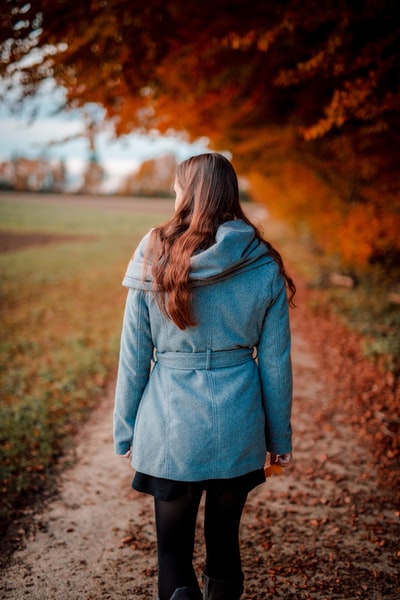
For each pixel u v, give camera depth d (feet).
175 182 5.70
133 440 5.55
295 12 11.38
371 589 7.44
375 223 26.04
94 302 32.45
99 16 11.75
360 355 19.42
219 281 5.15
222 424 5.15
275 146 28.91
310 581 7.63
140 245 5.46
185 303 4.99
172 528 5.33
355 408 14.64
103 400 15.67
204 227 5.24
